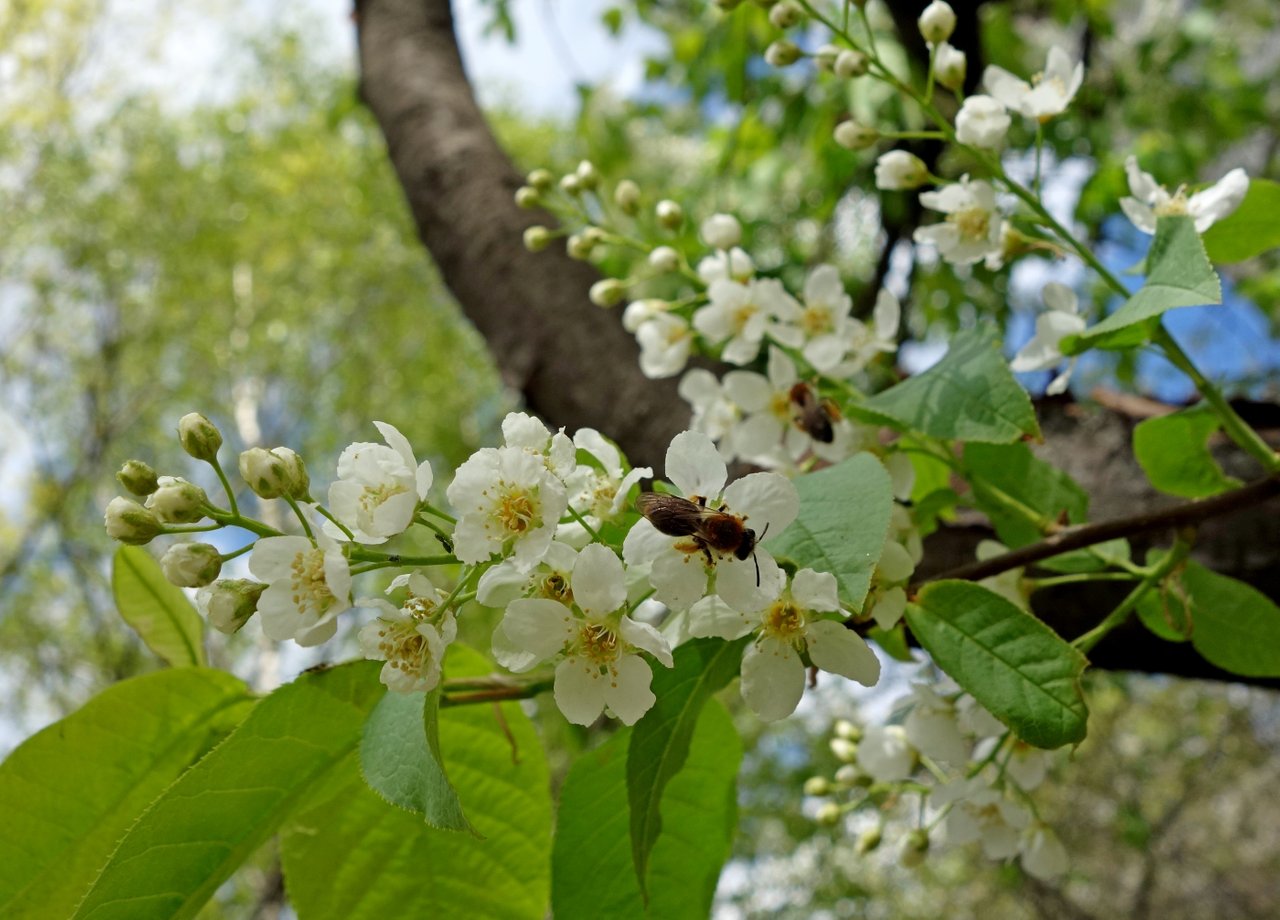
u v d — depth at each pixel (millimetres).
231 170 1368
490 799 158
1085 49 521
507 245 284
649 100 593
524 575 117
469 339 1462
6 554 1312
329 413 1517
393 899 157
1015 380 141
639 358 255
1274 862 1038
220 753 128
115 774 146
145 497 125
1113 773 1031
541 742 159
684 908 159
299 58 1446
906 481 167
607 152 580
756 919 1071
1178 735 1042
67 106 1260
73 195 1293
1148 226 157
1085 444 211
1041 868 170
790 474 171
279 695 131
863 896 1065
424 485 119
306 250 1424
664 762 126
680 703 128
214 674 149
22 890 142
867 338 172
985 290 539
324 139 1375
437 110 327
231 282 1404
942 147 443
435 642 112
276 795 135
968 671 125
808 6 170
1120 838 986
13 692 1343
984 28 491
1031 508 167
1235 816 1071
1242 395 204
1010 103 165
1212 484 172
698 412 185
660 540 115
